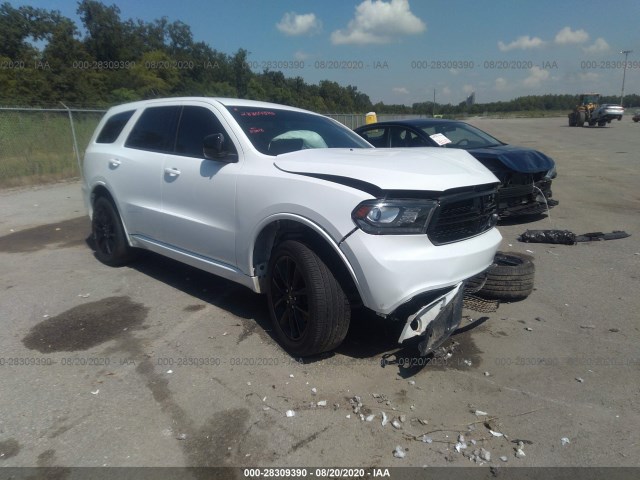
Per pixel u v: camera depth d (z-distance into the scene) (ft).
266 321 13.51
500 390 10.23
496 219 12.56
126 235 17.22
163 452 8.47
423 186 10.12
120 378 10.73
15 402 9.86
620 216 26.16
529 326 13.10
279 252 11.43
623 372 10.85
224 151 12.83
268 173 11.71
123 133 17.21
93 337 12.65
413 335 10.25
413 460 8.27
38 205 31.45
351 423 9.20
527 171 22.74
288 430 9.01
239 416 9.41
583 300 14.80
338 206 10.17
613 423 9.16
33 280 16.93
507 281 14.26
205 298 15.19
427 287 10.12
